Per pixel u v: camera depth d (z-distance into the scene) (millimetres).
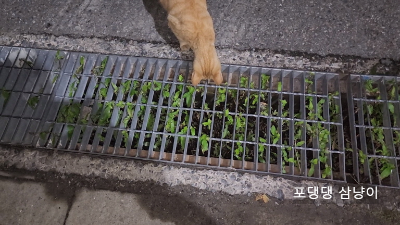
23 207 910
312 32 1075
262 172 886
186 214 872
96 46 1105
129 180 912
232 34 1086
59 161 941
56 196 915
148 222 871
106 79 1039
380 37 1059
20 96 1033
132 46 1093
